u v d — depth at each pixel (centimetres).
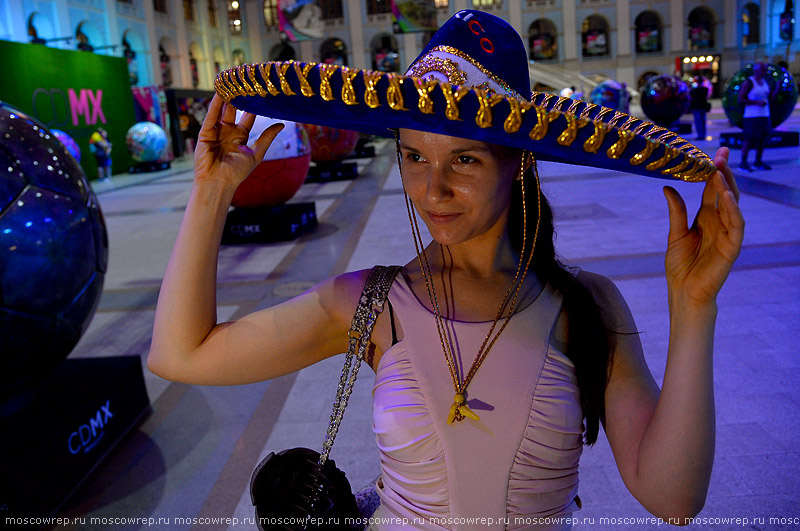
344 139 1255
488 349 94
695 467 84
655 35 3959
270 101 92
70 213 238
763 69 919
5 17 1862
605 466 248
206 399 330
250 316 106
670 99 1625
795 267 469
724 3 3884
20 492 221
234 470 262
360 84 72
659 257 528
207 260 103
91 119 1764
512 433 91
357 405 312
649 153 74
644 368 99
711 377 84
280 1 3703
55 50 1617
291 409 312
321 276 564
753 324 371
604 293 104
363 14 3894
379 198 995
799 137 1230
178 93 2264
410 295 100
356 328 101
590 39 3969
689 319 84
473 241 100
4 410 257
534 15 3903
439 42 89
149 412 320
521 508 92
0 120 229
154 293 537
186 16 3088
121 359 314
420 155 89
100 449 275
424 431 92
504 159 88
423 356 95
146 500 245
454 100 69
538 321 96
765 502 217
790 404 279
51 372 277
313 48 4012
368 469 255
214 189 102
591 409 97
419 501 95
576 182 1002
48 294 230
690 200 774
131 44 2578
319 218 853
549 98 102
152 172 1852
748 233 578
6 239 215
